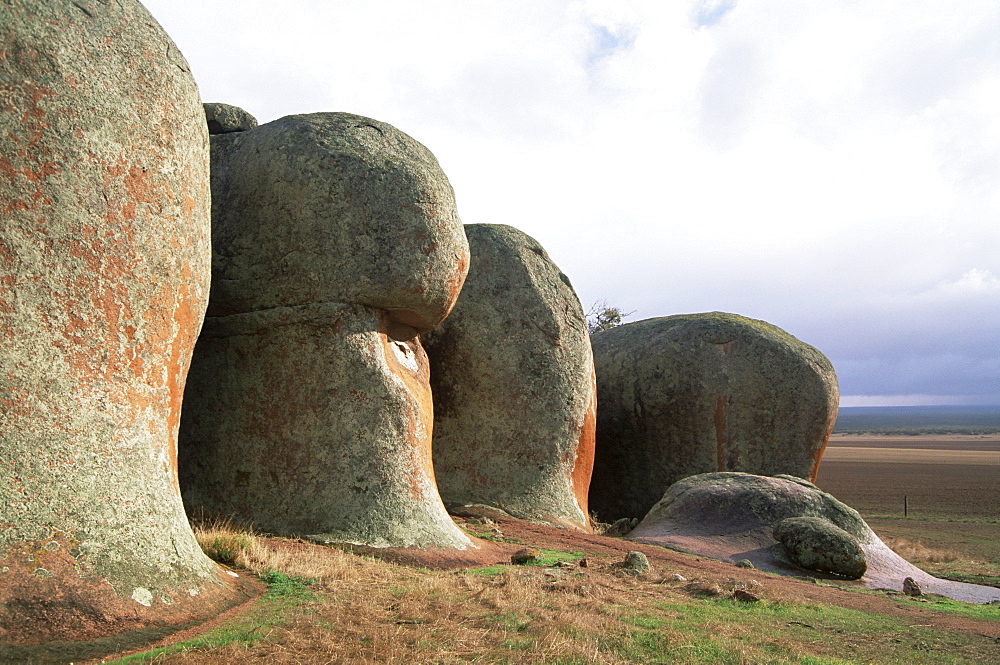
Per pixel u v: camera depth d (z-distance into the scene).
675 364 22.73
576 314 19.27
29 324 7.63
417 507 12.52
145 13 9.21
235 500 12.62
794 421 22.09
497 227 19.42
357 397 12.59
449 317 18.33
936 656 8.72
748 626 9.31
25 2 8.01
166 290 8.93
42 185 7.83
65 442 7.68
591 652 7.35
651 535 17.19
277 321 12.91
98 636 7.04
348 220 12.94
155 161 8.87
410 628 7.83
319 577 9.67
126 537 7.86
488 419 17.84
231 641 7.08
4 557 7.01
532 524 16.67
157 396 8.76
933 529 27.17
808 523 16.03
